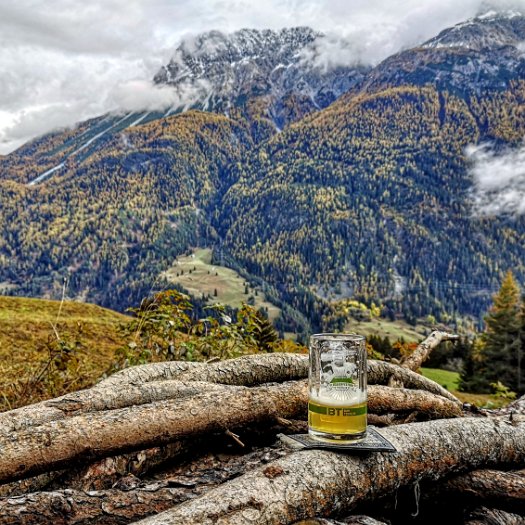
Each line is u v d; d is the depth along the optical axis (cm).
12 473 222
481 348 4106
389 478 234
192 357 615
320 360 235
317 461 221
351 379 232
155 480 278
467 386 3650
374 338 3600
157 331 611
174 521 182
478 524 260
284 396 302
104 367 853
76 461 238
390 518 264
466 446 268
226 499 194
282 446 288
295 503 201
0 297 1769
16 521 209
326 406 231
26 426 258
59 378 602
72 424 243
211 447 309
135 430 251
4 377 756
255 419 288
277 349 711
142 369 366
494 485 268
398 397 347
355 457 230
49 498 222
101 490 245
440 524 277
